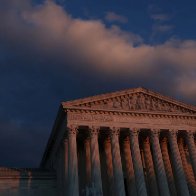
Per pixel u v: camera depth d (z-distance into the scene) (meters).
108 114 67.50
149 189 71.31
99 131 67.69
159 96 73.50
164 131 71.81
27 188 76.50
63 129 67.25
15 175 76.94
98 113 66.94
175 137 70.44
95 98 67.50
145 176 74.25
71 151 60.75
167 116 72.00
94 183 59.12
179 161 68.19
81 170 71.06
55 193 77.31
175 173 69.06
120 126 66.94
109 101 69.12
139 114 69.69
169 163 74.19
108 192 68.69
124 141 73.19
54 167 81.94
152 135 68.94
